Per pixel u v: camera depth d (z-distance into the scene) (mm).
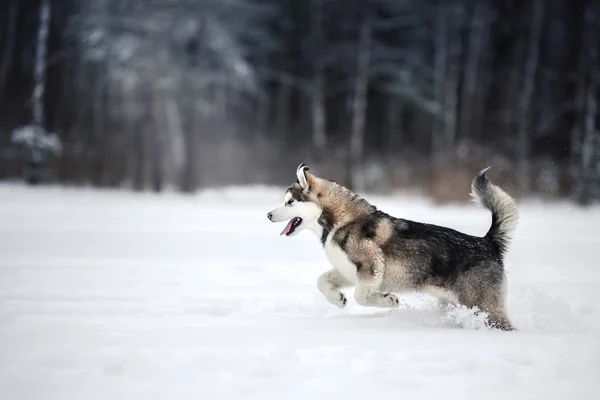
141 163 32688
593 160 27812
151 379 4004
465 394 3842
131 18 31438
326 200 6680
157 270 9508
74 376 4035
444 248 6250
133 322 5672
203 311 6398
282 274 9438
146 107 32688
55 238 13195
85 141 33250
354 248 6457
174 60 31438
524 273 9648
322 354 4602
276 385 3941
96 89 36281
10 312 6020
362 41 36594
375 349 4781
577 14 39781
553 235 15398
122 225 16234
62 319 5727
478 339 5219
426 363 4445
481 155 28625
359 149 35094
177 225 16781
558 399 3783
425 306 6988
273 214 6762
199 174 35656
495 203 6391
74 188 29219
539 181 29484
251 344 4848
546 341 5184
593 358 4633
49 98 36125
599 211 24344
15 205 20375
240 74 33156
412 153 37031
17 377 4000
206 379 4016
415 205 25297
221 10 32281
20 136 28391
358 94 36406
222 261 10789
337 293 6762
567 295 7676
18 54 37562
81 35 32188
